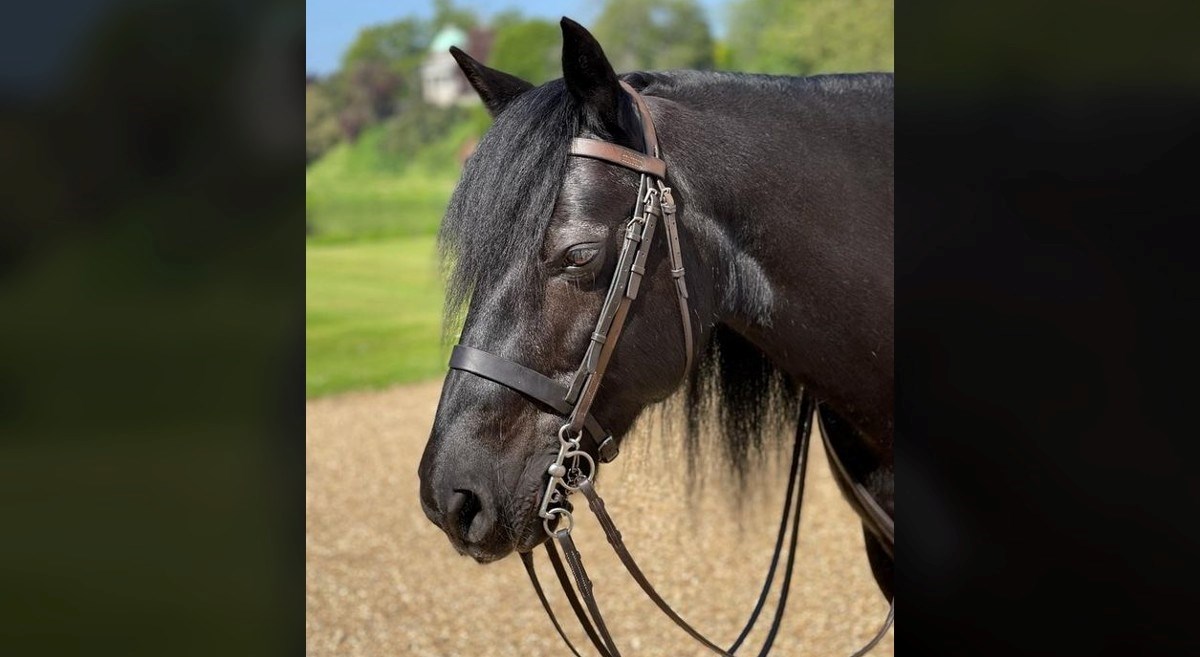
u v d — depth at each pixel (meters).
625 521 2.70
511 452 1.61
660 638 4.07
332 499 6.55
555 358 1.60
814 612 4.23
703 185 1.71
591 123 1.64
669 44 33.19
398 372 10.95
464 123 40.66
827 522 5.33
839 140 1.78
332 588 4.96
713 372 2.04
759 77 1.83
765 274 1.75
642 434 2.08
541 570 4.96
